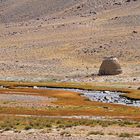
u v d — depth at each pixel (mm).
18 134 73562
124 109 120000
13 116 100688
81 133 74938
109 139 69438
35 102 134500
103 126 83000
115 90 175000
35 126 81062
